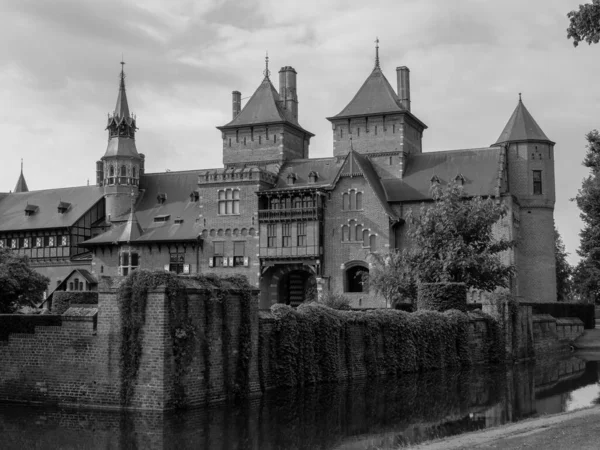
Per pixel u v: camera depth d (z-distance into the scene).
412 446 25.58
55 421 30.17
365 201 79.81
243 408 33.59
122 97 95.38
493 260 61.72
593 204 69.38
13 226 97.94
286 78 94.38
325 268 80.75
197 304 33.50
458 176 79.69
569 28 27.44
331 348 43.19
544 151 82.88
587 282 83.56
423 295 58.66
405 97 88.00
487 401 37.75
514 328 61.47
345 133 86.75
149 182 95.62
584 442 21.06
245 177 84.25
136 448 26.23
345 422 31.50
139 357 32.03
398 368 48.78
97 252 90.25
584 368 54.81
